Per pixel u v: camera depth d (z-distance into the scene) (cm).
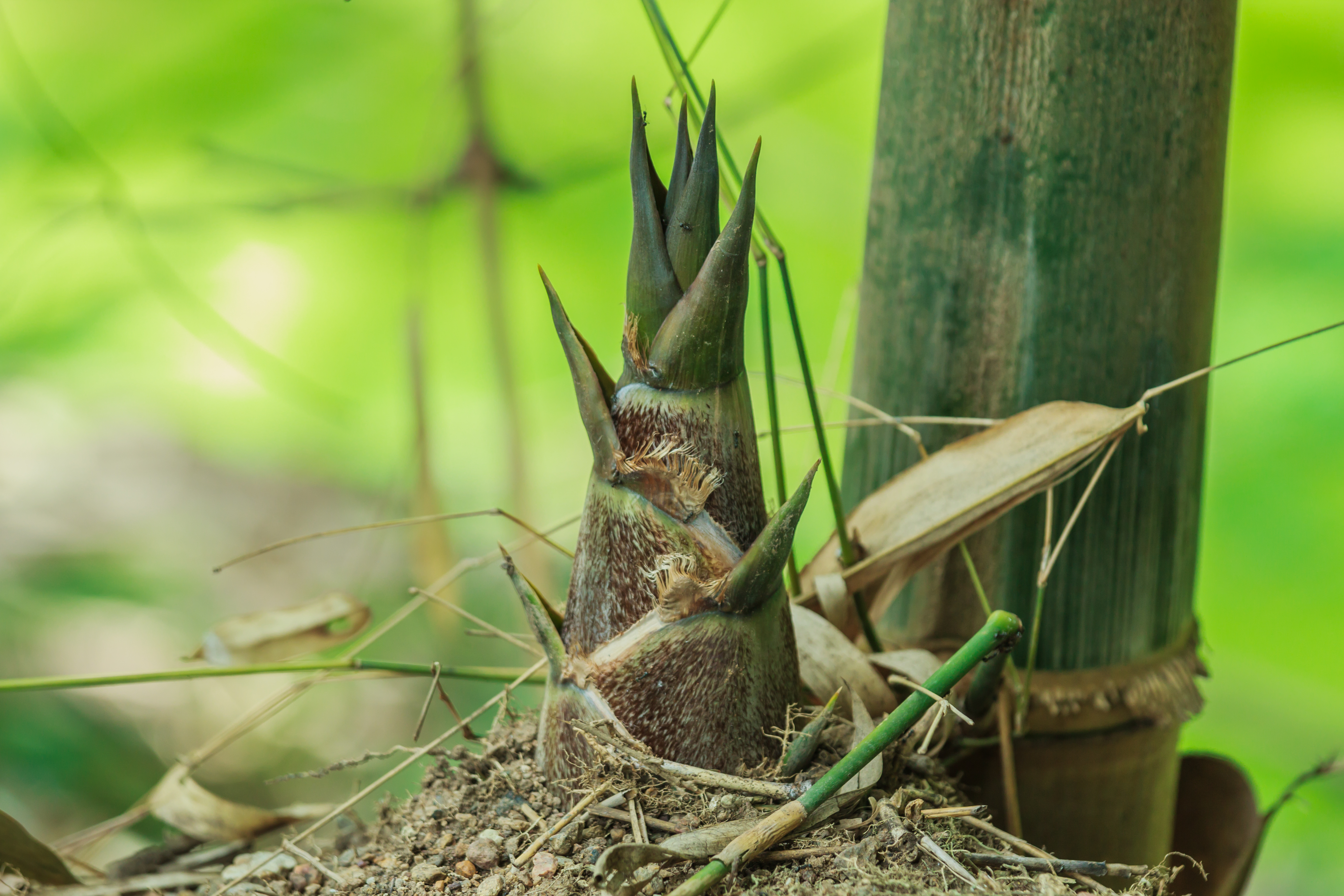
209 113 749
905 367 377
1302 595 745
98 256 756
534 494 663
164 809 377
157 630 880
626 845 366
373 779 737
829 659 374
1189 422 376
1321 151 757
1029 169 374
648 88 796
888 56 377
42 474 952
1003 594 377
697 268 368
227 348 774
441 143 641
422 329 607
